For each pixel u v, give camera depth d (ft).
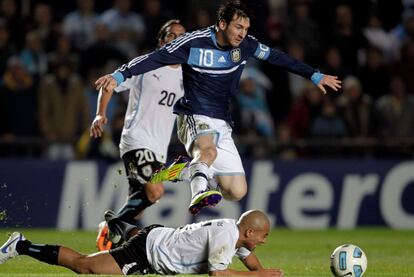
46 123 191.31
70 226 189.16
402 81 207.00
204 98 105.50
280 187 196.85
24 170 188.75
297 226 197.16
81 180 189.67
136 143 122.01
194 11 203.21
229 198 111.86
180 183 190.60
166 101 122.21
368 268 116.47
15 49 201.26
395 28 232.53
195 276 90.89
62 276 90.89
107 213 111.75
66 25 211.00
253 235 92.02
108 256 93.97
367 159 199.82
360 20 227.20
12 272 104.42
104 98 114.21
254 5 206.49
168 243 93.09
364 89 212.43
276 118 207.62
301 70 109.91
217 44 104.06
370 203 199.72
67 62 193.77
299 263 125.18
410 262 126.93
